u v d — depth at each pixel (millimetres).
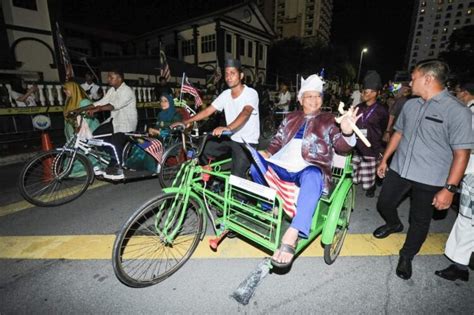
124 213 3547
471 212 2328
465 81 3660
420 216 2357
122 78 4219
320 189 2145
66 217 3418
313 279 2430
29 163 3484
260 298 2209
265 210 2537
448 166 2219
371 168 4098
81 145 3822
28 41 12922
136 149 4117
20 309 2059
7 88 6496
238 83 3047
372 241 3037
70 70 6387
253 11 28781
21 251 2723
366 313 2082
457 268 2451
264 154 2752
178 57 29344
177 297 2199
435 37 111438
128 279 2184
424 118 2256
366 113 3957
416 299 2223
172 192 2264
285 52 41719
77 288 2268
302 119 2561
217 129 2582
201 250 2791
